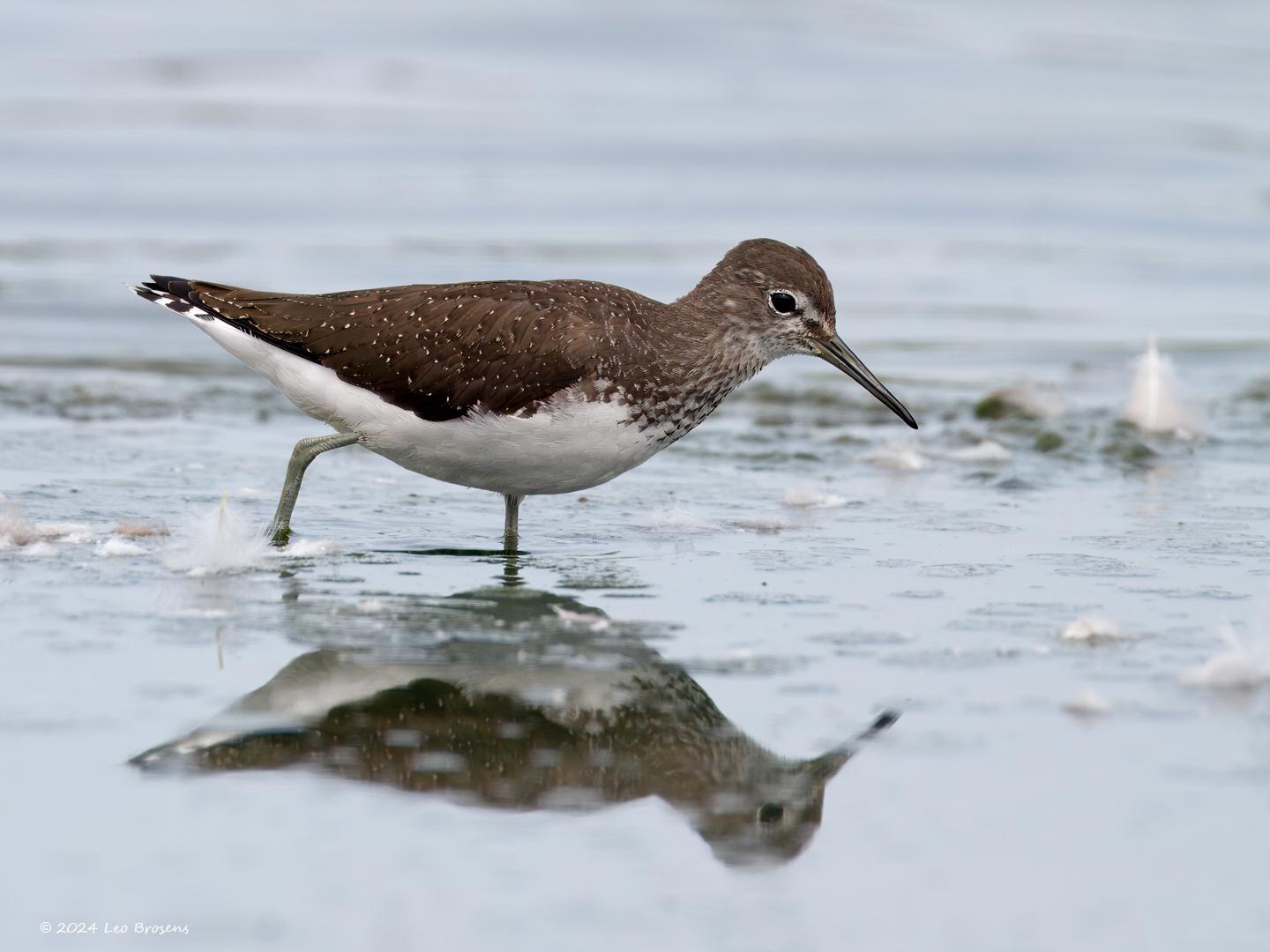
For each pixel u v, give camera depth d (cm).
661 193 2908
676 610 1108
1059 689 948
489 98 3459
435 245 2530
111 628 1027
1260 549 1288
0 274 2320
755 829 773
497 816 780
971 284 2534
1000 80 3753
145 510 1348
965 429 1806
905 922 690
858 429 1833
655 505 1459
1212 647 1025
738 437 1781
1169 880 723
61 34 3722
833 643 1034
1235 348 2242
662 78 3703
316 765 829
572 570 1216
